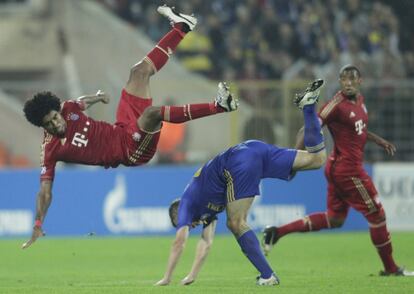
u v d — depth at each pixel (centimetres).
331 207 4141
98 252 5269
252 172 3322
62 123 3322
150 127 3331
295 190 6219
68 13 7494
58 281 3900
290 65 7469
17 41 7469
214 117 6241
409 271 4094
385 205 6241
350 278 3716
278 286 3303
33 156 6234
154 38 7681
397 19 8044
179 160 6288
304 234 6269
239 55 7488
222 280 3706
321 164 3406
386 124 6203
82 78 7406
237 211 3322
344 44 7538
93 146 3362
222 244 5616
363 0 7994
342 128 3994
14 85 6159
